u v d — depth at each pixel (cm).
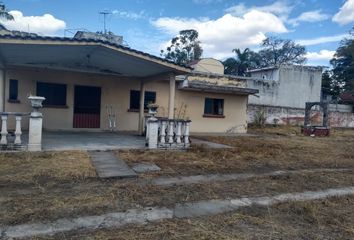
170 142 903
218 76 1767
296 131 2038
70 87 1303
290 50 5216
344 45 4581
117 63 1069
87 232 344
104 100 1380
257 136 1599
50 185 513
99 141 991
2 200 430
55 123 1284
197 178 618
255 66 4834
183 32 5056
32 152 735
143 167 676
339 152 1126
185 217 405
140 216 400
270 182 618
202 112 1645
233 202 479
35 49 870
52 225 357
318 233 376
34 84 1230
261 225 393
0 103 1095
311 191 568
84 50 920
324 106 1967
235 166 755
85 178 565
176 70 991
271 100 2991
